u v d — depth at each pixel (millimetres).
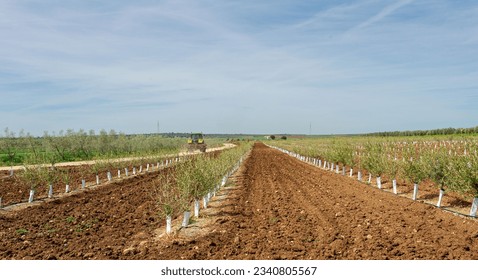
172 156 40469
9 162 38969
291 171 31500
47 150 40250
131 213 15398
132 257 9812
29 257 9898
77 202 17625
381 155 21688
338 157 28656
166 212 11891
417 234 11062
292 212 14711
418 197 17531
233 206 15969
